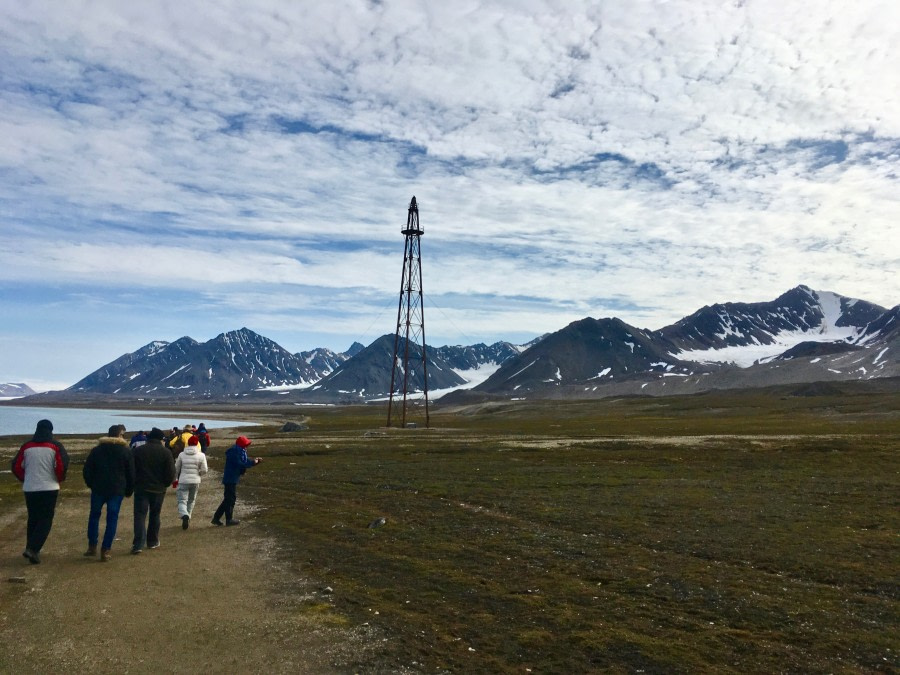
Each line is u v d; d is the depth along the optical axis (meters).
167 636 13.13
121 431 20.22
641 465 45.91
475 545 20.67
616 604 14.91
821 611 14.38
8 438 99.62
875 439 59.81
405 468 44.47
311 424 161.75
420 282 122.88
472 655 12.21
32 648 12.46
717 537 21.50
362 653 12.30
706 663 11.77
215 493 34.38
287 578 17.27
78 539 22.28
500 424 128.00
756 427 90.44
